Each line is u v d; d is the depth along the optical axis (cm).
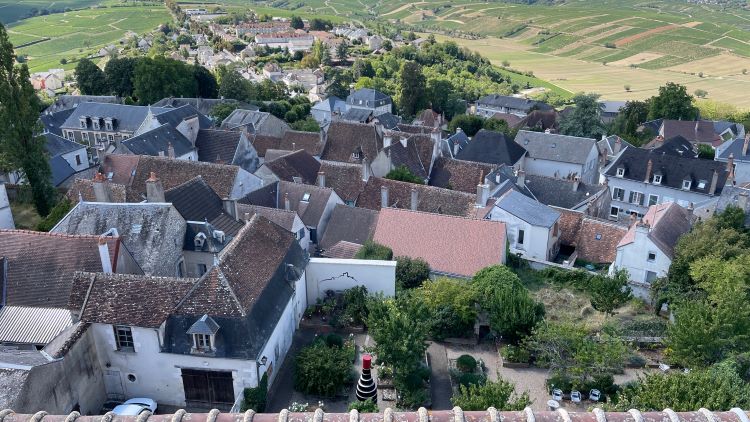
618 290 4003
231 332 2984
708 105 14588
